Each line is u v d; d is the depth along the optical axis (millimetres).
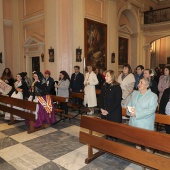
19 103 5031
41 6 9469
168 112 3566
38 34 9758
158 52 19031
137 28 13672
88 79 6539
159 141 2400
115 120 3420
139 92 3062
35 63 10211
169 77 5383
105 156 3455
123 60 13125
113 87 3445
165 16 14070
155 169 2574
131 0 12641
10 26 10703
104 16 10219
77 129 4906
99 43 9852
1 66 9477
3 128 5004
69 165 3154
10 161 3299
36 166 3139
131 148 2684
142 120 2918
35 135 4492
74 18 8297
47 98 5027
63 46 8516
